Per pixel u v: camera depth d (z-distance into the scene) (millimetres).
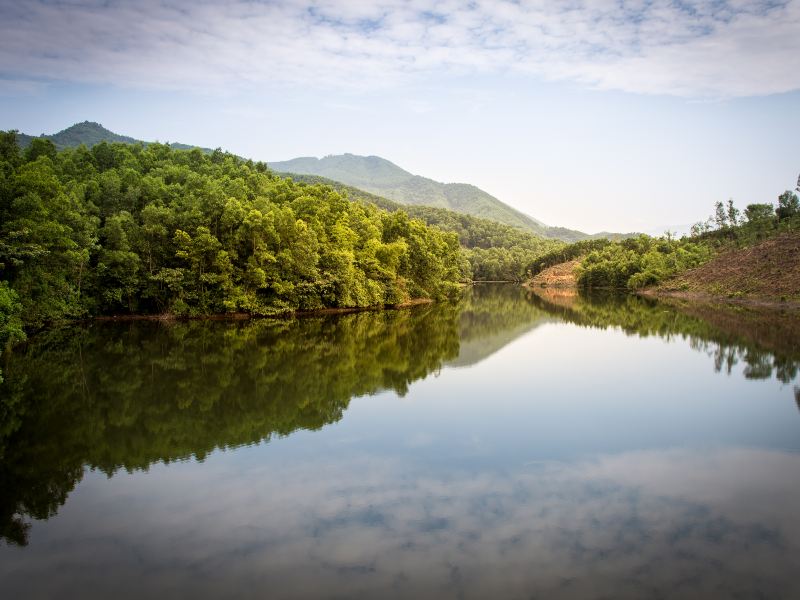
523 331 59031
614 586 12078
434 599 11594
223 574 12594
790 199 126188
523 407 27281
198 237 64000
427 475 18516
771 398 29109
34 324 46562
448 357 41781
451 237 132000
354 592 11836
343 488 17438
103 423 24234
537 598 11617
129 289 60438
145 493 17109
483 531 14602
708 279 111500
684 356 42375
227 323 61094
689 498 16672
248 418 25141
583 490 17266
